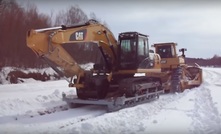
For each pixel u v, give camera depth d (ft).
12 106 30.50
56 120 24.77
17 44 77.25
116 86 32.81
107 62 32.35
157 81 40.60
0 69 68.28
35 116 26.81
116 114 26.07
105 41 31.24
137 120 24.09
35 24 85.30
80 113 28.04
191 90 45.75
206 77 79.41
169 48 49.19
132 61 32.78
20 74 69.46
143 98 34.32
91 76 31.42
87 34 28.43
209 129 20.38
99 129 20.98
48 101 34.81
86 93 30.78
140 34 33.91
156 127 21.48
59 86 55.88
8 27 77.56
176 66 47.57
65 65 28.32
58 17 97.35
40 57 25.89
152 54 37.40
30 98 34.55
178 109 28.99
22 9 86.94
